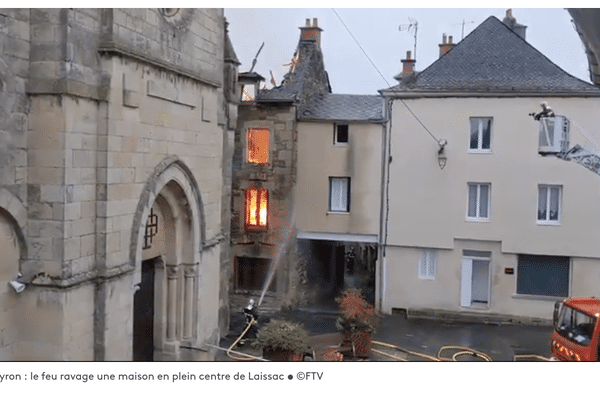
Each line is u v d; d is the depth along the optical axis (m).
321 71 20.84
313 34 20.02
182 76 11.28
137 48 9.66
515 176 17.73
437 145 18.20
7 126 7.91
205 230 12.49
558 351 12.45
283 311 18.41
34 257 8.35
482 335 16.52
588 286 17.50
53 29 8.16
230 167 15.43
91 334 8.98
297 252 19.12
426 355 14.41
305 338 11.45
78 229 8.60
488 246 18.06
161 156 10.66
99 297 9.02
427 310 18.31
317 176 18.97
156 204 11.62
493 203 17.92
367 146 18.70
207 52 12.36
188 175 11.73
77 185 8.55
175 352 11.92
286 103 18.70
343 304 15.99
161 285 12.03
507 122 17.75
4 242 8.13
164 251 11.98
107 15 8.95
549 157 17.48
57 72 8.15
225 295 15.36
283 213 18.83
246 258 19.03
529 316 17.72
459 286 18.22
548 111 16.31
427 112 18.27
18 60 8.05
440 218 18.27
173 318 12.03
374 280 20.62
